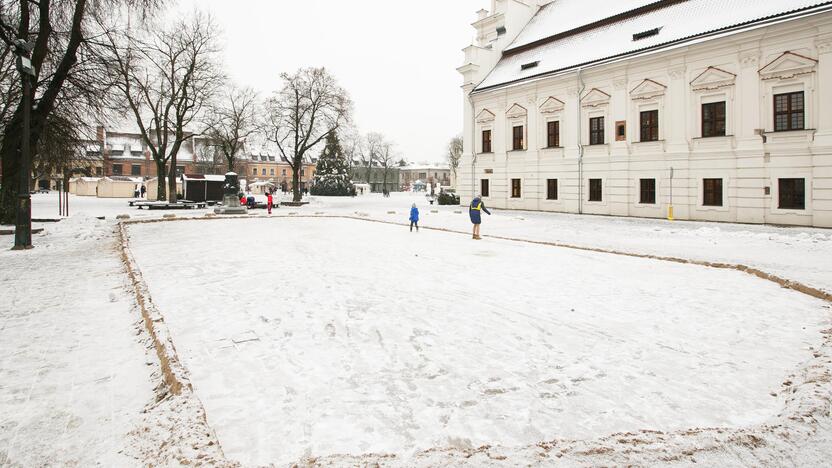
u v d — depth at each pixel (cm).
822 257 1366
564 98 3459
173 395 447
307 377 515
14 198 1992
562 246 1675
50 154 2400
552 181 3625
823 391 453
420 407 449
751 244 1700
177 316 739
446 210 3959
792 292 941
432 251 1540
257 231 2208
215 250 1519
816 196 2277
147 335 637
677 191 2830
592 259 1385
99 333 653
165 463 331
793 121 2373
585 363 568
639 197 3050
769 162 2439
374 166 13575
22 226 1470
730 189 2594
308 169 13950
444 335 666
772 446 361
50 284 959
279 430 402
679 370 546
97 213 3272
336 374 525
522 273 1152
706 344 636
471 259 1371
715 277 1109
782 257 1372
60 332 654
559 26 3978
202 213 3400
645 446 357
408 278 1071
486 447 365
